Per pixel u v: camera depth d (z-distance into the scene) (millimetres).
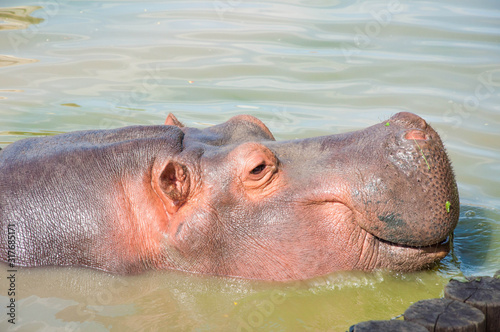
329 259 9859
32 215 10336
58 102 18266
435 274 10219
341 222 9742
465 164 14930
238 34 24219
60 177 10477
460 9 27125
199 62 21422
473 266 10492
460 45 22469
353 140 10062
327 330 9086
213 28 24984
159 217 10156
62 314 9305
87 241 10234
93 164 10500
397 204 9305
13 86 19328
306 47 22844
